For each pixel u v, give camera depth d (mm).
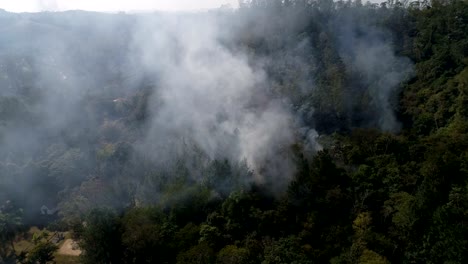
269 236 66625
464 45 111000
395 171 73750
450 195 59562
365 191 70250
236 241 67125
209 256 61812
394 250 60406
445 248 55219
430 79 113750
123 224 72062
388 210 65500
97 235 69688
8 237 87188
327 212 69438
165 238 71000
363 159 83188
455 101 95750
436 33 128875
